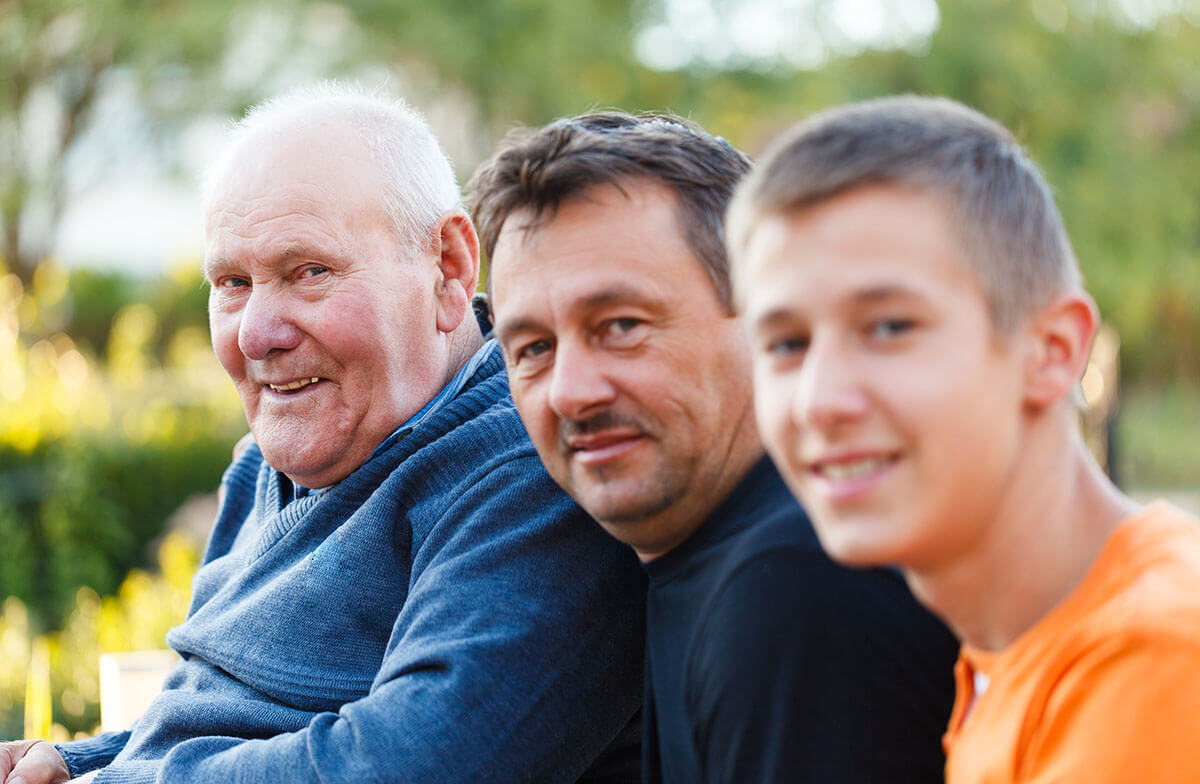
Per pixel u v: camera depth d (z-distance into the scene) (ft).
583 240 4.17
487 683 4.89
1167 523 3.13
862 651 3.64
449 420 5.99
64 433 21.09
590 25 32.22
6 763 6.70
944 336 2.88
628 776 5.61
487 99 32.91
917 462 2.89
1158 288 38.99
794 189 2.94
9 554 17.98
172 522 22.04
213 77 33.09
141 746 5.96
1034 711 3.06
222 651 5.93
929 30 34.17
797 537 3.80
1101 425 18.81
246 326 6.16
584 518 5.24
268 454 6.37
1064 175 34.60
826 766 3.61
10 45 35.32
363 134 6.27
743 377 4.27
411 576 5.58
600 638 5.15
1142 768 2.80
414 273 6.30
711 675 3.82
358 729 4.90
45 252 40.96
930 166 2.93
